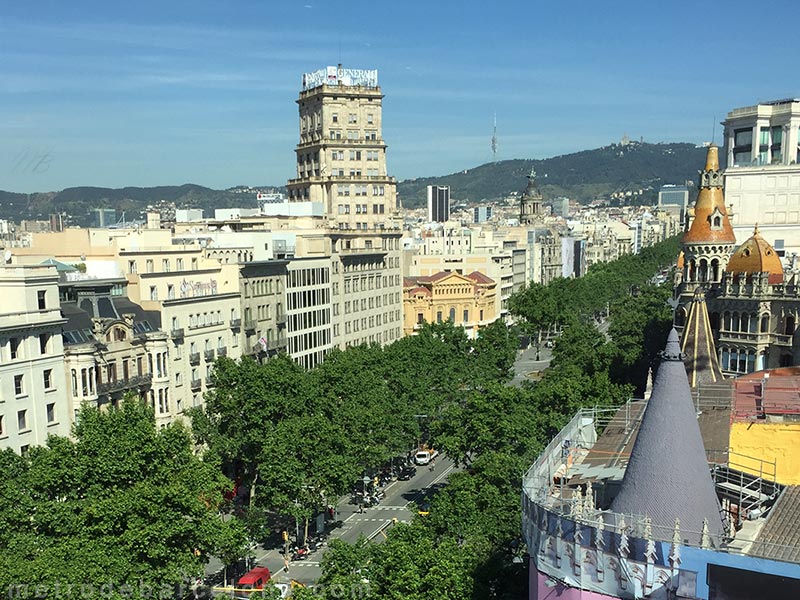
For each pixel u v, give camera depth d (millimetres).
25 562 54812
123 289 105688
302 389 96750
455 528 67812
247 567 81625
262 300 128750
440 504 71062
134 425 67750
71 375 88188
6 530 59781
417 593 53156
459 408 92188
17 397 81062
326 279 151125
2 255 105000
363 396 106312
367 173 184875
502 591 57125
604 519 34031
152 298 108062
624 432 48219
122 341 95500
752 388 51250
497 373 144250
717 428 43625
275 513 97688
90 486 62500
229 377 94125
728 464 40000
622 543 31016
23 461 67625
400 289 188125
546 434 91875
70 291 95812
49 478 61500
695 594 29375
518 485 72375
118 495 60750
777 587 27875
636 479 33969
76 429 67875
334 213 181250
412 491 106375
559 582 33625
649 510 33156
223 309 117500
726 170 152500
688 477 33094
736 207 152750
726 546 31391
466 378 138500
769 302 112625
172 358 104000
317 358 148625
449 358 140500
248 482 93812
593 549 32156
